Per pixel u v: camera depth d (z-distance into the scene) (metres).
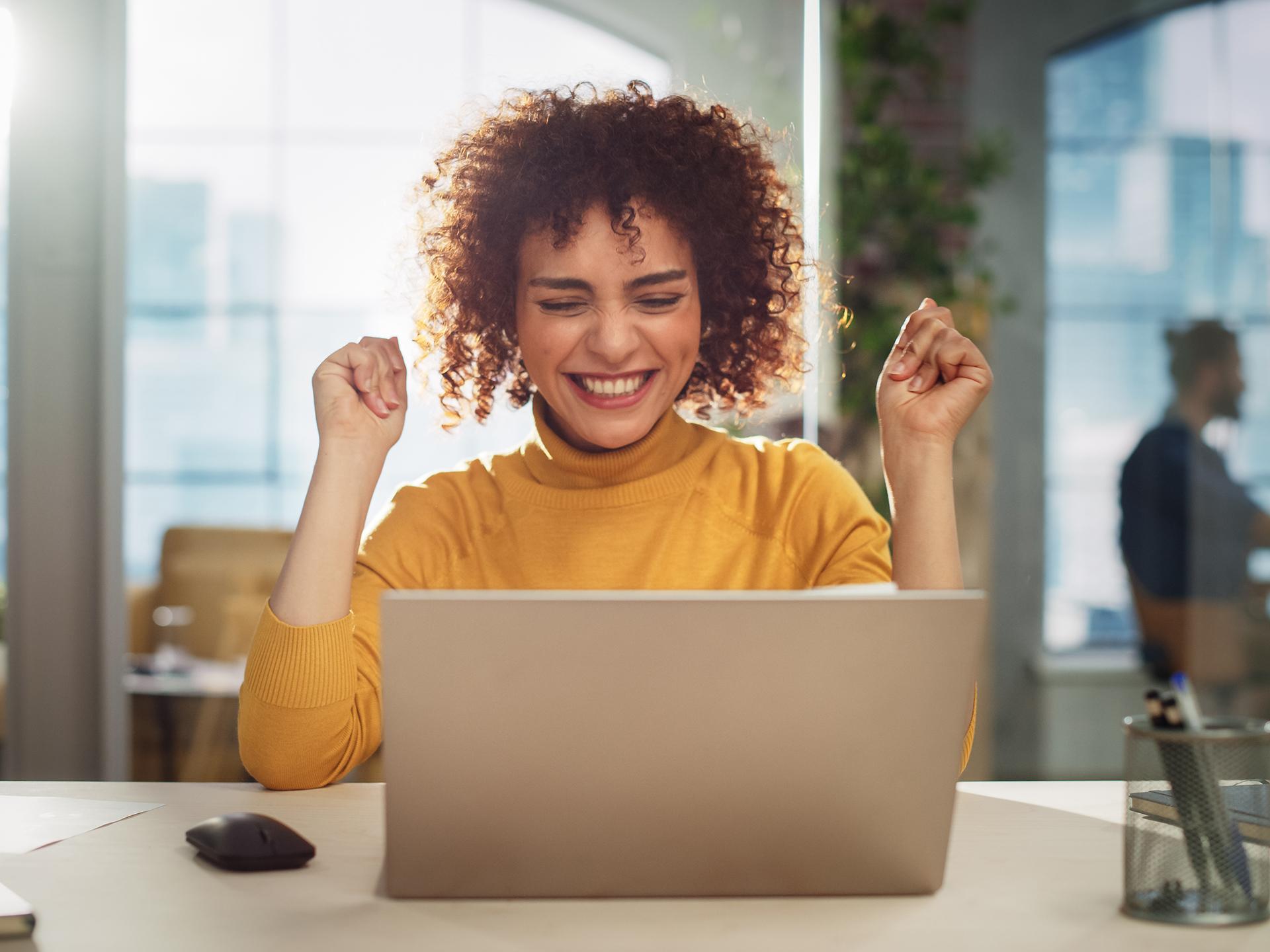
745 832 0.80
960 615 0.77
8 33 3.10
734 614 0.75
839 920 0.77
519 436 3.46
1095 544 4.00
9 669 3.11
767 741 0.78
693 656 0.76
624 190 1.32
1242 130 3.98
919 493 1.19
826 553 1.39
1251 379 3.98
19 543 3.12
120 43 3.15
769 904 0.80
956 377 1.22
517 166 1.39
